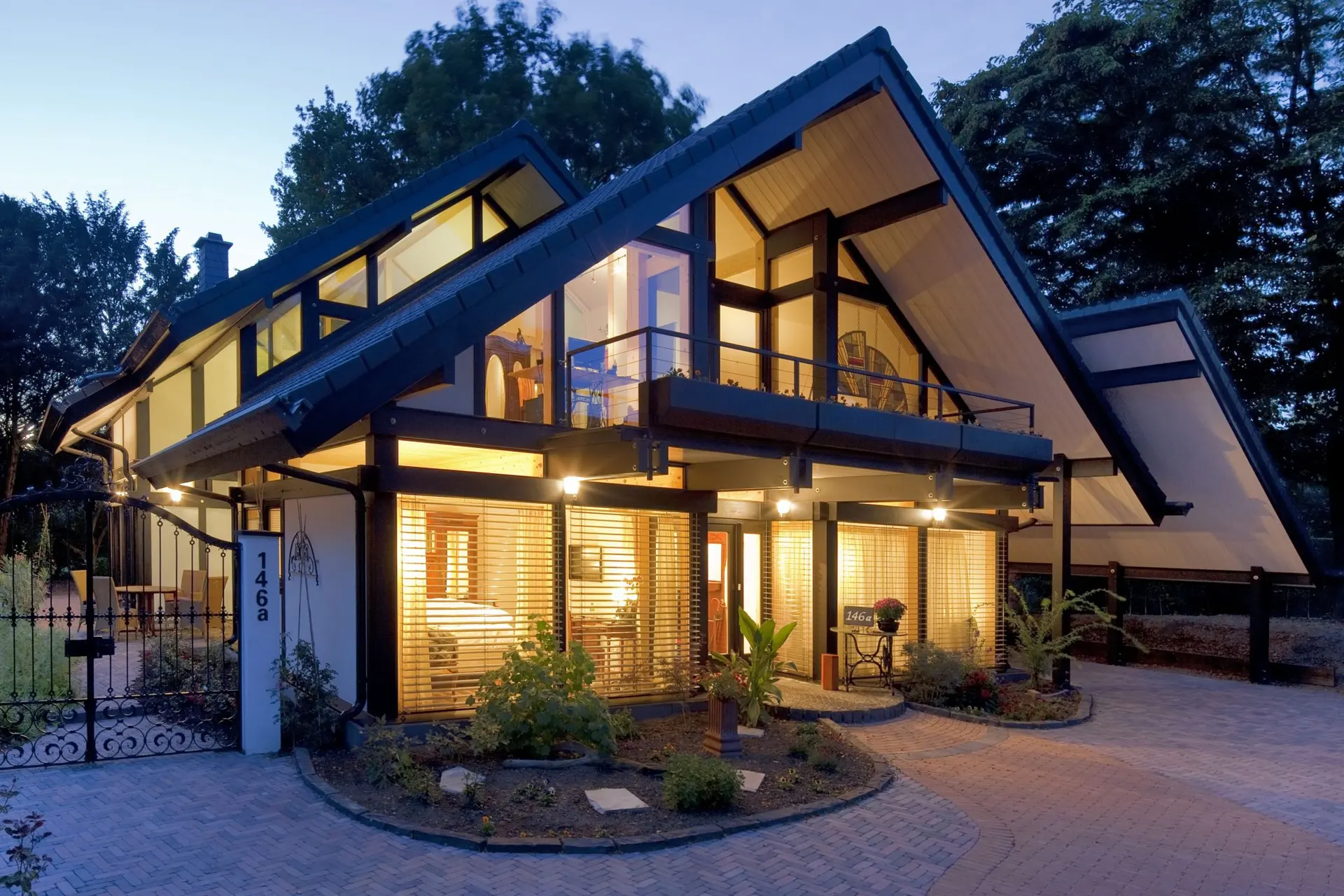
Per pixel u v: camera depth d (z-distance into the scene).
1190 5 21.14
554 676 8.00
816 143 12.00
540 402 9.95
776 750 8.72
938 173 11.55
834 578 12.55
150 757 7.87
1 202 29.12
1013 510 13.01
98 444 20.28
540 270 8.31
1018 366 13.48
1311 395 22.02
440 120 25.72
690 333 11.45
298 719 8.10
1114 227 22.03
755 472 9.99
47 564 12.62
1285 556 15.30
